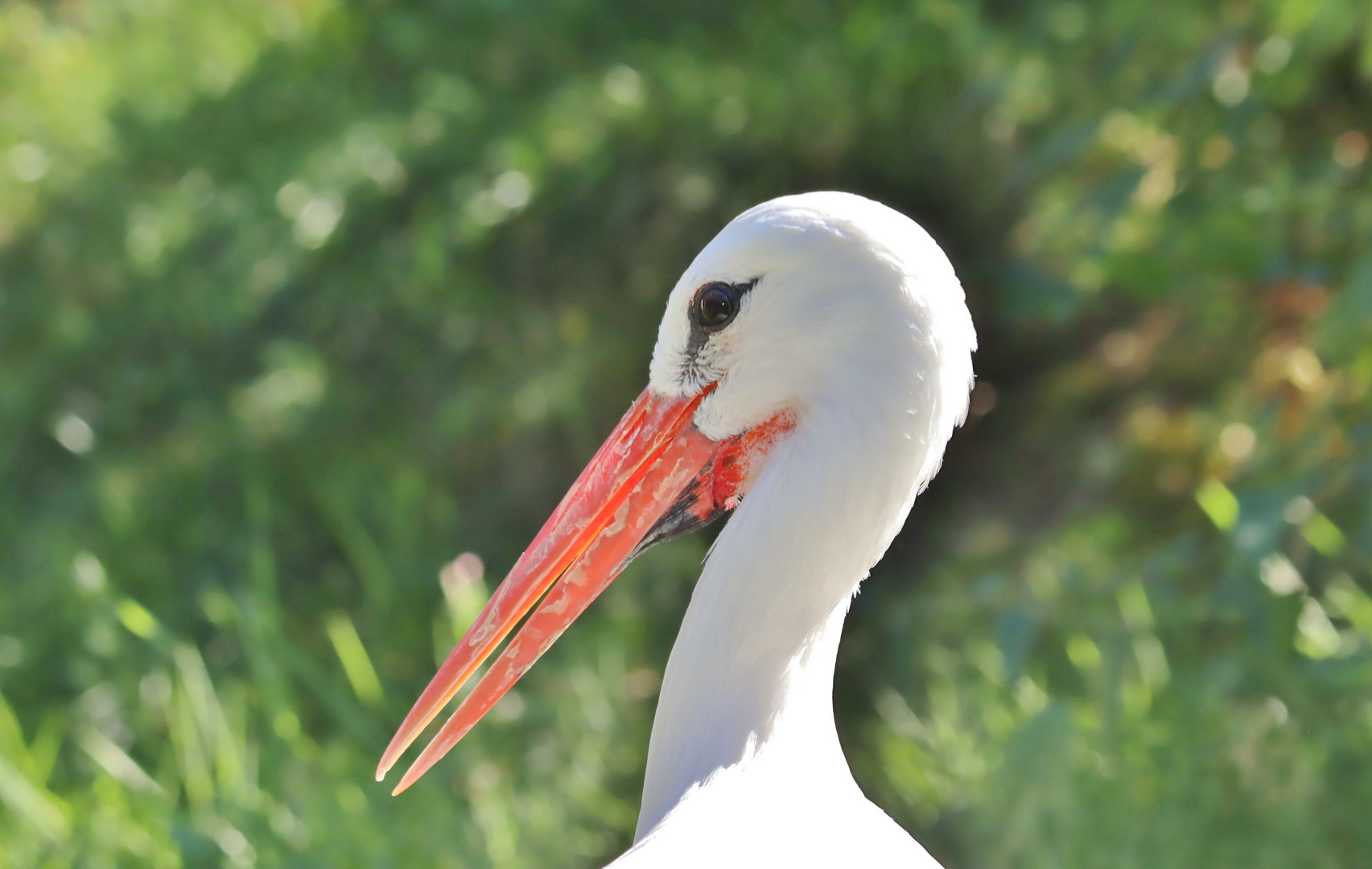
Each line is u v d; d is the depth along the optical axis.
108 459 8.17
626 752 6.28
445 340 8.02
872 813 3.39
